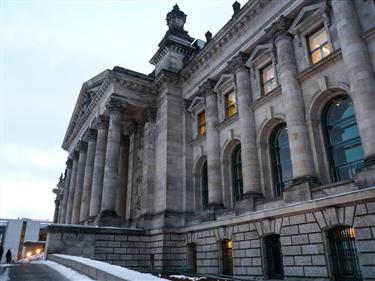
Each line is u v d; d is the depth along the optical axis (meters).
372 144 20.09
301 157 25.08
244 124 32.06
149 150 44.03
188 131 42.88
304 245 22.81
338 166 24.73
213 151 36.41
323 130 26.14
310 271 22.06
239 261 28.53
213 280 25.70
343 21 23.55
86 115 56.78
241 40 35.09
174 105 44.06
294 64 28.55
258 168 30.59
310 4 28.42
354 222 19.97
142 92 46.44
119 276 13.80
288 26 29.81
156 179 42.31
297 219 23.72
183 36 49.41
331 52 25.27
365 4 23.80
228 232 30.58
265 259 26.33
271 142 31.45
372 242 18.84
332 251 21.52
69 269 22.75
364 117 20.75
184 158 41.41
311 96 26.62
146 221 40.09
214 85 39.00
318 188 23.14
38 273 21.14
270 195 29.81
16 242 127.69
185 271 32.75
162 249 36.66
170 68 46.03
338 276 20.89
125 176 52.56
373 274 18.45
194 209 39.41
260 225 26.97
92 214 44.47
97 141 48.47
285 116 28.98
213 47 38.62
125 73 44.94
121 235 37.94
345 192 21.20
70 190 61.44
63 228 35.28
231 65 35.53
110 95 45.31
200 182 40.59
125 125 53.06
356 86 21.64
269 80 32.22
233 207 34.09
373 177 19.52
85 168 52.50
